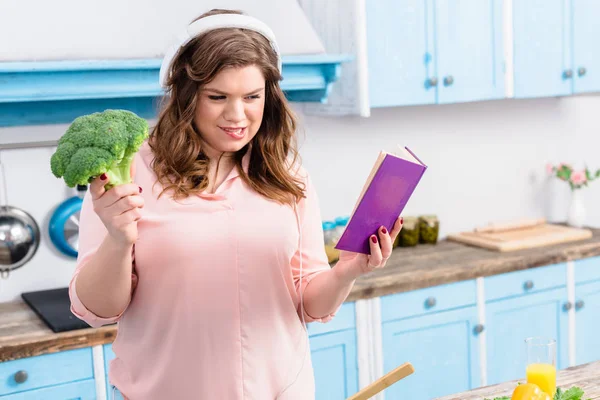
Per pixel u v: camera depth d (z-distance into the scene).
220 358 1.60
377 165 1.44
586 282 3.47
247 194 1.61
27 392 2.43
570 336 3.45
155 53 2.63
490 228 3.70
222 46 1.46
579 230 3.68
